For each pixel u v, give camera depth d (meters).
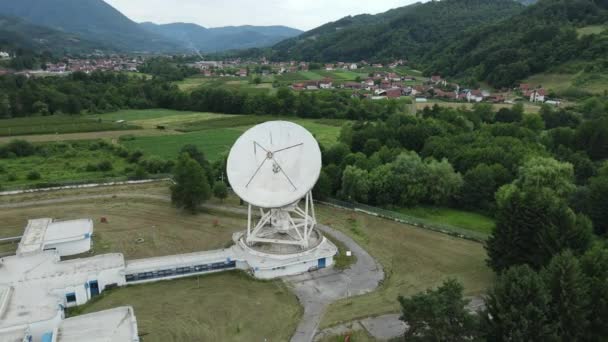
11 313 37.12
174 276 47.78
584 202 58.16
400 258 52.25
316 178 48.41
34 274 44.12
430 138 89.94
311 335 37.41
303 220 55.38
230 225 62.34
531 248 44.03
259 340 36.75
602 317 32.25
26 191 76.69
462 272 48.72
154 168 88.06
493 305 33.62
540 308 31.39
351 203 70.31
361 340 36.62
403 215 64.38
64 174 86.31
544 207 44.28
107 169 89.62
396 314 40.50
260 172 48.72
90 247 54.81
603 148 82.75
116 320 35.44
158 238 57.78
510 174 70.38
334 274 48.41
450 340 31.05
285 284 46.31
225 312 40.84
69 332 33.75
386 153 81.31
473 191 67.69
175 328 38.28
